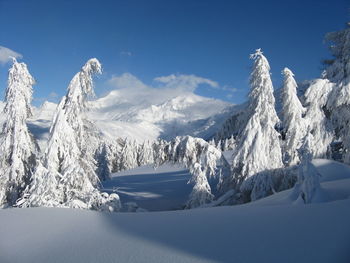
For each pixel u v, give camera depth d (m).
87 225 6.78
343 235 4.99
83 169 16.92
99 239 5.82
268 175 17.38
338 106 18.38
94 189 15.97
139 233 6.03
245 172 18.25
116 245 5.43
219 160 20.33
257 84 18.77
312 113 20.02
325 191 8.92
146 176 37.69
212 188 23.95
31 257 5.30
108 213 7.82
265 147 18.39
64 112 16.69
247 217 6.51
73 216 7.53
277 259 4.47
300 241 4.98
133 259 4.79
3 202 17.56
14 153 17.61
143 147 77.44
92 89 17.22
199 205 18.78
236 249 4.90
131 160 73.75
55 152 16.05
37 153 18.88
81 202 14.91
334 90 18.09
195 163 19.27
